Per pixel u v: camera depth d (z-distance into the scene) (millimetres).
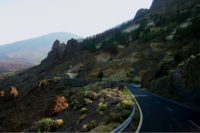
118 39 126188
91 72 74312
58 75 84562
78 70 82625
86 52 117125
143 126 7910
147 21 164875
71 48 156000
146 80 32406
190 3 147375
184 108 11547
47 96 50375
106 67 72562
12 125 31953
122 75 59656
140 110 11477
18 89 90875
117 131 6539
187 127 7500
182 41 57812
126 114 9180
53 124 15461
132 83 49781
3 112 47844
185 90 13633
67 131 12547
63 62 124438
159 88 21734
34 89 57250
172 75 17672
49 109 26266
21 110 42562
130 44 97000
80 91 42188
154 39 77812
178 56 32938
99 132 7449
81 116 15273
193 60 14000
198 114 9680
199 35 54625
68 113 20391
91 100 21984
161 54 58969
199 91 11469
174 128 7434
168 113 10289
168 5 177875
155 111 11000
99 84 42438
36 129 14742
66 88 56250
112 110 11344
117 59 75562
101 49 107625
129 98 16672
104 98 18719
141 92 24297
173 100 15219
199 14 96750
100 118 10898
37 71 137375
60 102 27500
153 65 54625
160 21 125312
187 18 102125
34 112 37781
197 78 12281
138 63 62688
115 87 33250
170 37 72812
